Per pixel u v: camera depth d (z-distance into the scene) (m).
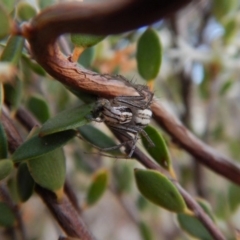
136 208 0.26
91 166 0.26
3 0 0.14
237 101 0.33
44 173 0.15
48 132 0.14
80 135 0.17
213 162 0.18
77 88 0.15
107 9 0.09
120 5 0.09
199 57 0.24
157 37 0.17
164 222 0.28
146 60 0.17
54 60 0.13
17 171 0.16
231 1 0.23
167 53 0.25
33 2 0.20
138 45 0.17
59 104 0.24
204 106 0.27
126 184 0.26
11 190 0.17
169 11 0.09
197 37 0.26
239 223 0.23
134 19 0.09
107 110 0.15
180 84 0.26
